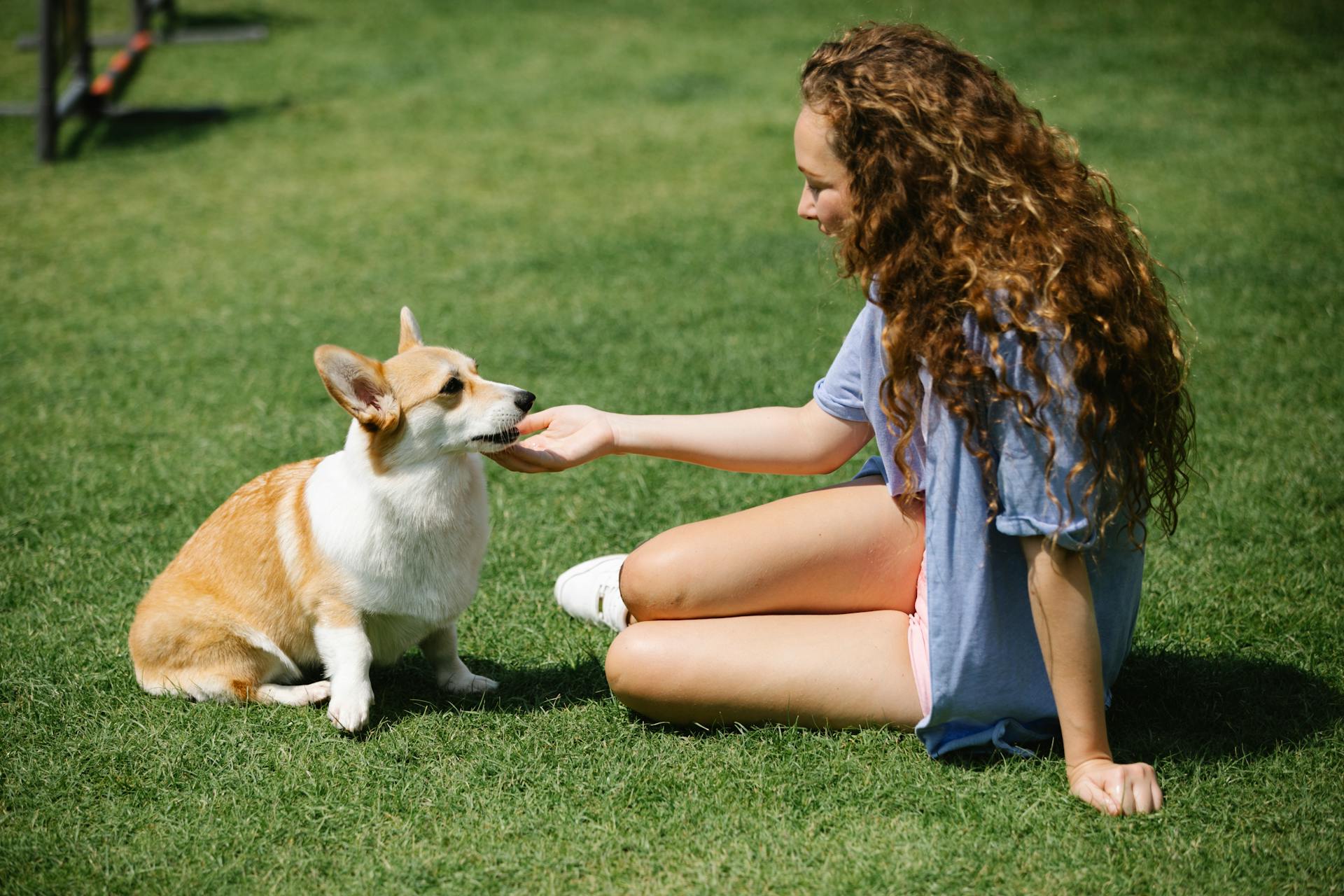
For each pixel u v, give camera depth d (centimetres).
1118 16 1326
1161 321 249
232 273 693
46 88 923
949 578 250
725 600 278
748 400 501
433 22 1455
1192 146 901
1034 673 257
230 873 237
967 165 245
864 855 236
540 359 552
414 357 293
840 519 277
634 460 450
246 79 1205
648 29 1398
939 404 246
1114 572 258
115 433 479
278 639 303
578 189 859
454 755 276
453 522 290
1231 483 408
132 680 310
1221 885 223
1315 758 262
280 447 464
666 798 257
